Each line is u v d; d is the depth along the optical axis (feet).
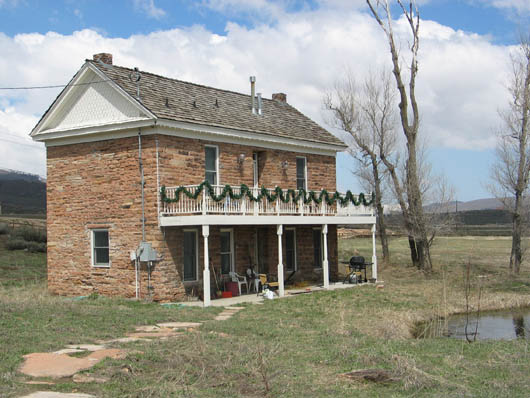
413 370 34.06
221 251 77.46
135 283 68.64
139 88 71.51
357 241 170.19
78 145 74.13
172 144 69.05
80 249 73.61
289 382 32.27
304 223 77.82
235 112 82.33
